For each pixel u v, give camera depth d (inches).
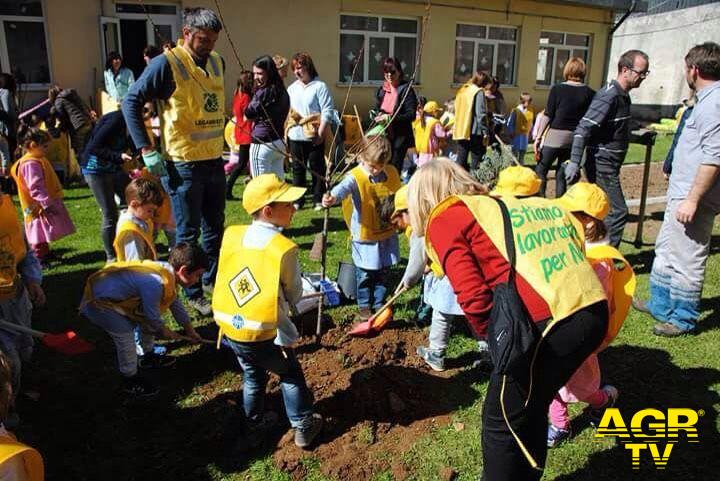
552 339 85.3
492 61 716.7
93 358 158.6
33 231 222.5
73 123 375.6
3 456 64.1
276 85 253.1
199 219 181.2
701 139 152.8
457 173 98.7
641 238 254.4
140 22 528.1
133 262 135.3
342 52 616.7
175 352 161.2
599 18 766.5
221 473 116.6
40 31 497.7
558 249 89.0
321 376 145.6
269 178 117.3
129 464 119.0
